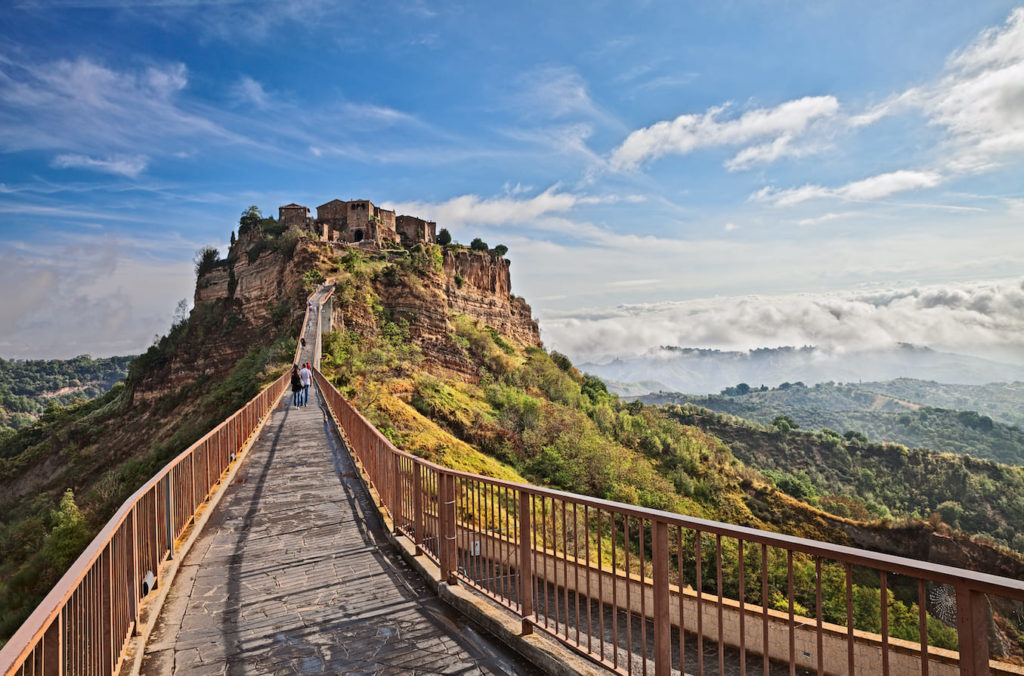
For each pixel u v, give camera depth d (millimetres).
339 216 116500
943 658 10375
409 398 55938
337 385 46781
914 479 85250
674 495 56906
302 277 82375
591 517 16812
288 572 7969
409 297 91312
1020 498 75188
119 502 47188
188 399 82000
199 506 10852
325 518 10805
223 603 6918
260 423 23031
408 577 7672
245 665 5406
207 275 107625
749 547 24094
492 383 82562
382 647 5680
